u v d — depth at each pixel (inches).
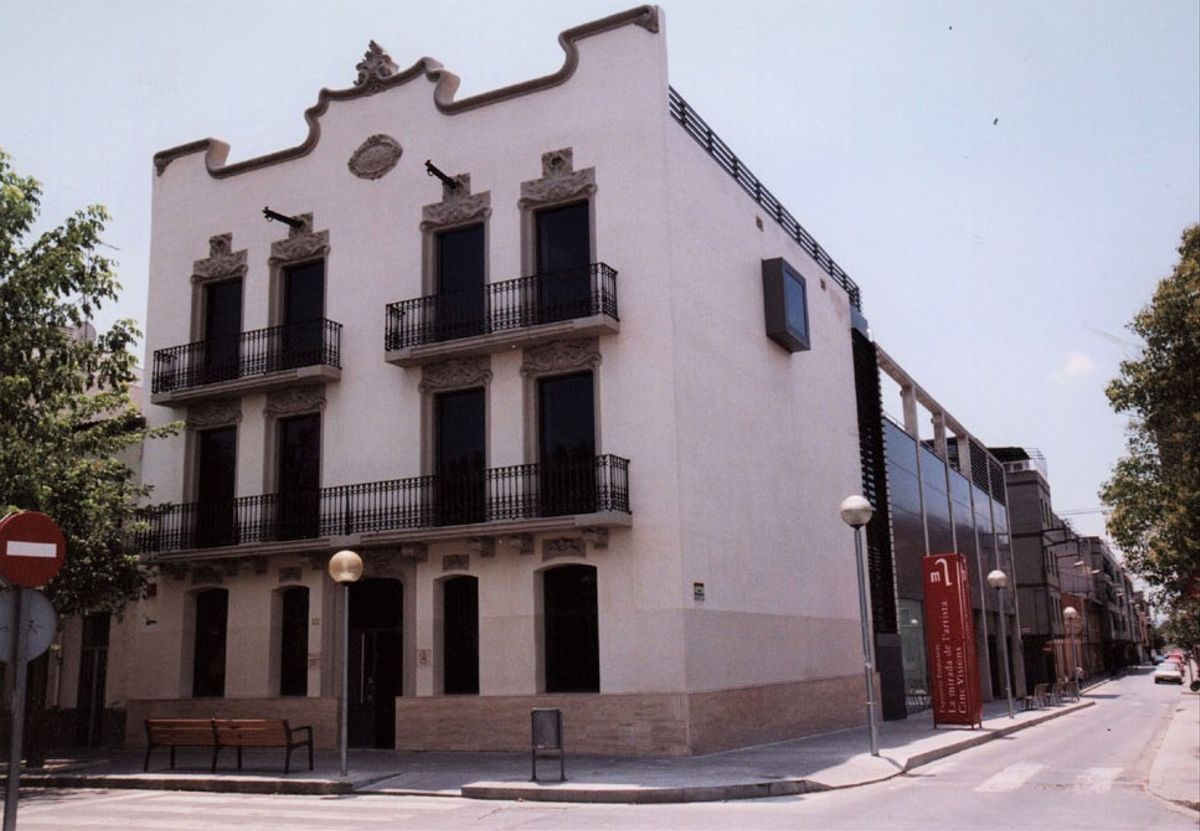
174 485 906.1
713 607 753.6
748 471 856.3
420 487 794.8
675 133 791.1
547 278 790.5
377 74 894.4
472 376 800.9
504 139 824.3
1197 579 615.8
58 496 700.7
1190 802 485.1
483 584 765.3
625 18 796.0
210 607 894.4
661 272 749.9
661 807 494.6
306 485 864.3
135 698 886.4
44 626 340.8
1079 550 3238.2
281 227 911.7
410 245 848.3
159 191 981.2
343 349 859.4
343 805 520.7
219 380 901.8
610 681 712.4
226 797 569.6
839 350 1158.3
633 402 741.9
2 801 569.6
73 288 717.9
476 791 543.2
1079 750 810.8
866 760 663.8
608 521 706.2
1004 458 2642.7
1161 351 580.7
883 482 1226.0
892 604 1191.6
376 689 805.9
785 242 1026.1
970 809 473.7
